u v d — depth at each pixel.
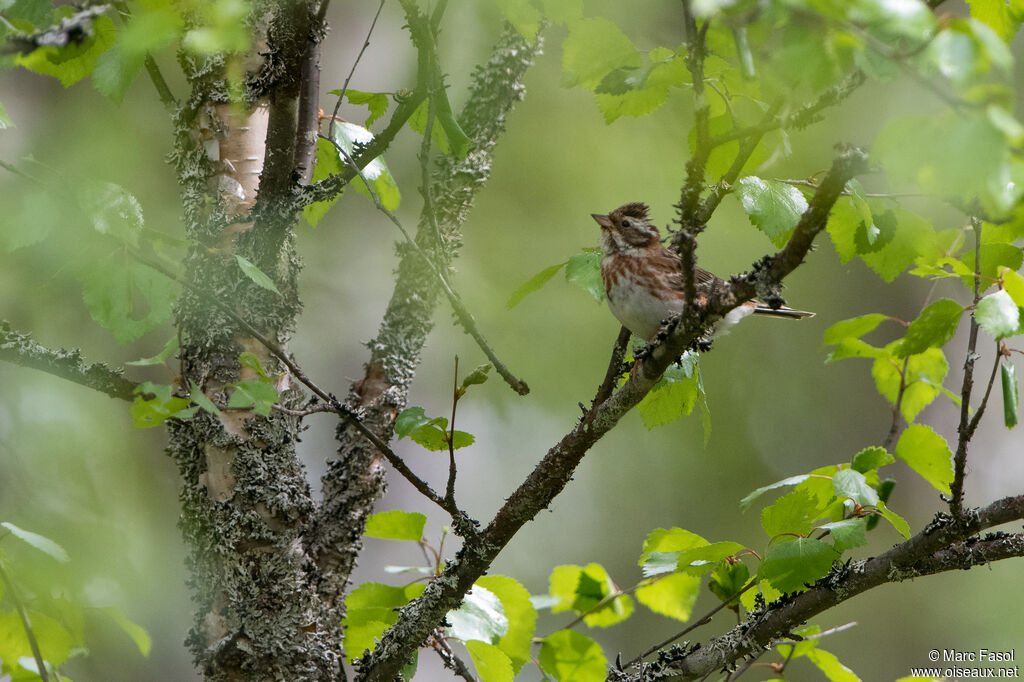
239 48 5.07
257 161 7.79
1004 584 19.58
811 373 20.67
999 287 7.19
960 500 6.59
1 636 6.87
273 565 7.20
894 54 3.87
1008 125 3.69
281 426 7.44
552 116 18.61
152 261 6.15
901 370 8.92
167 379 15.38
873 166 5.17
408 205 19.94
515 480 19.70
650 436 20.41
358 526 7.65
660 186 18.42
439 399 19.61
